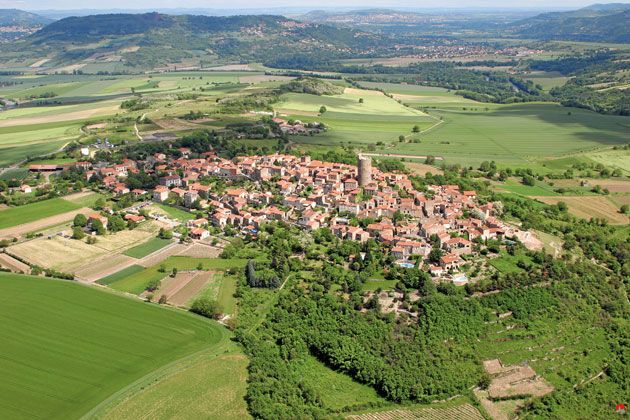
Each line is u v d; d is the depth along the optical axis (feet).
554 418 638.53
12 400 624.59
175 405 622.95
